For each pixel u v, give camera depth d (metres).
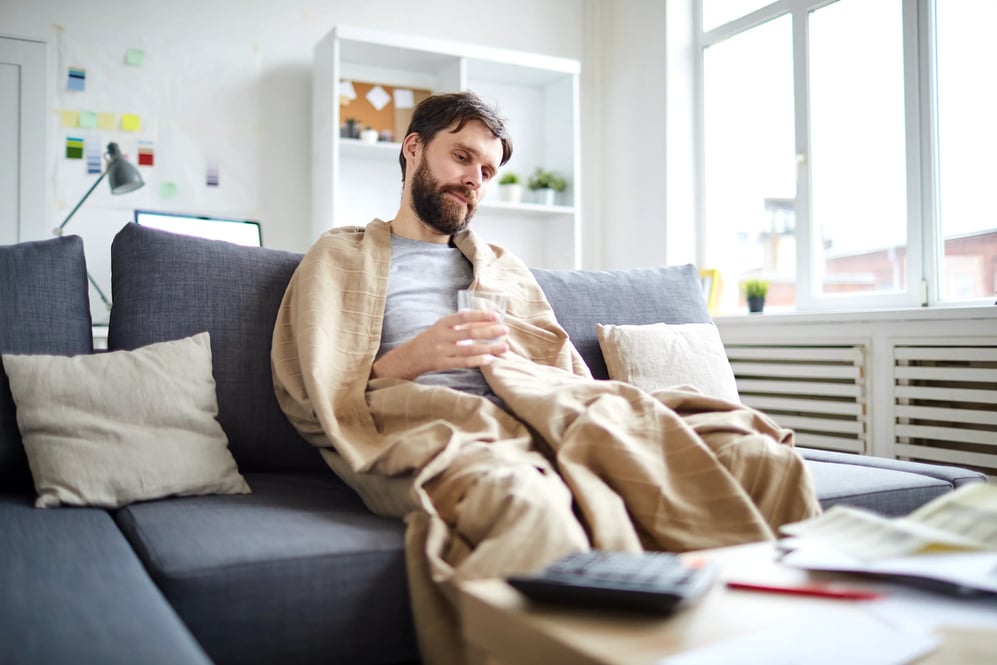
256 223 3.68
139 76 3.62
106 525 1.18
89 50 3.54
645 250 4.17
